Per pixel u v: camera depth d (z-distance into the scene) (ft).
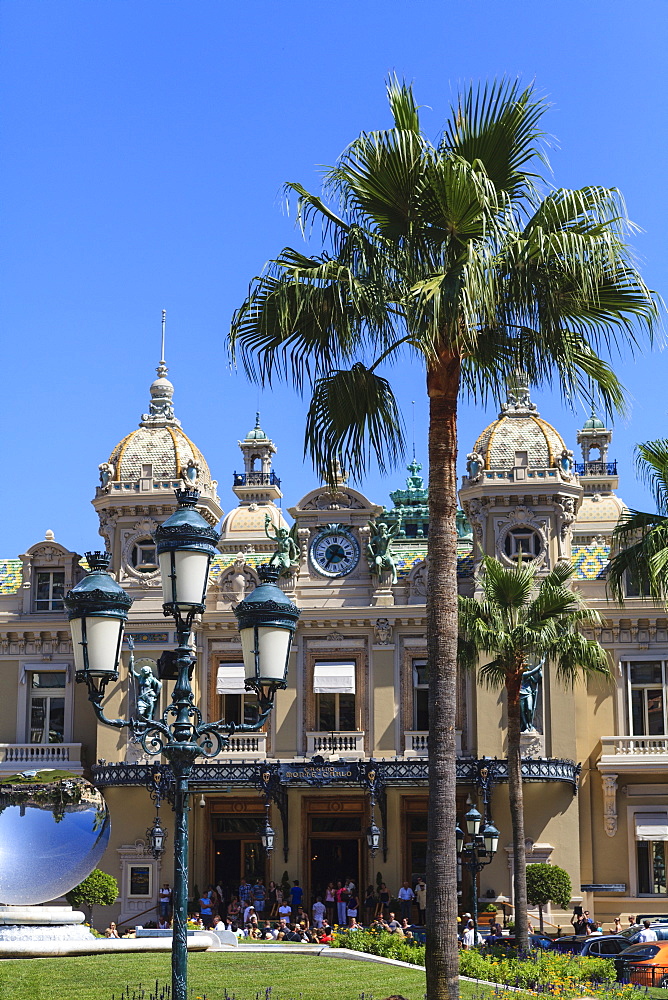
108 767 182.91
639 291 76.48
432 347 71.05
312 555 192.34
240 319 77.05
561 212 74.54
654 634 184.14
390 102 76.18
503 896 174.81
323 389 78.84
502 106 76.89
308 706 187.93
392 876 182.29
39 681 197.06
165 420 202.80
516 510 186.19
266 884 184.96
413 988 88.17
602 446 242.78
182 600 61.11
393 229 76.79
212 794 189.67
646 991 108.47
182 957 58.80
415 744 184.24
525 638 139.23
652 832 178.29
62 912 95.20
